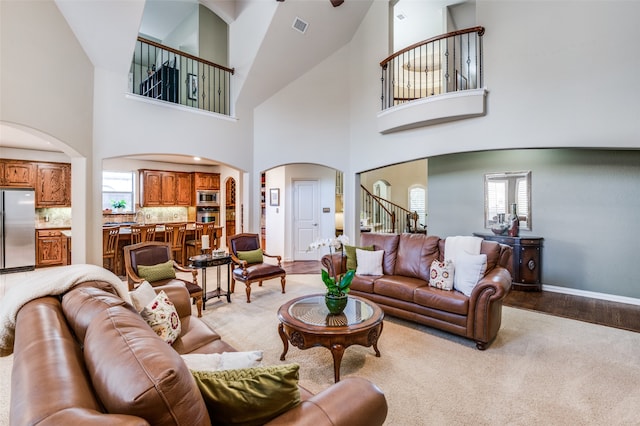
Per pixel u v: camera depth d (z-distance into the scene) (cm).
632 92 346
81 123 420
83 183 429
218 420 112
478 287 294
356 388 131
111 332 110
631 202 440
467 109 427
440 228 612
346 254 424
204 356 154
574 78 373
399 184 1103
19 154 612
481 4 434
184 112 535
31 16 349
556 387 235
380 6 559
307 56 602
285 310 278
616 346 301
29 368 96
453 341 312
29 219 604
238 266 476
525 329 342
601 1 359
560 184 490
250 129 631
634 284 437
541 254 498
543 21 390
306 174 750
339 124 624
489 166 554
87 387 94
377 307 284
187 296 268
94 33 410
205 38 666
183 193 828
